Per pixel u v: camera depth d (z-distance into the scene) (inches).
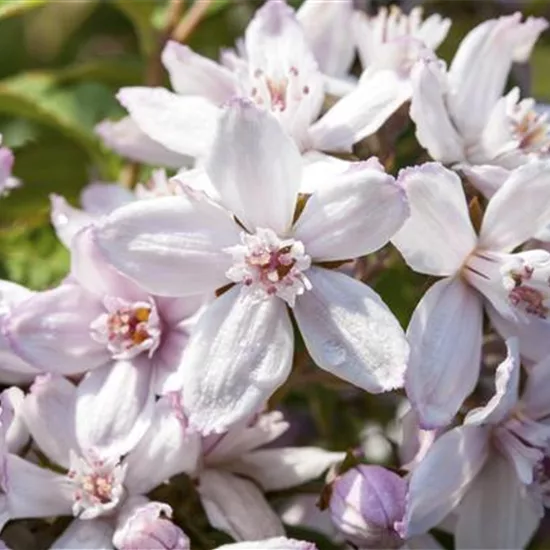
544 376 7.6
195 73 8.2
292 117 7.8
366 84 7.9
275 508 8.1
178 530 7.4
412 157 8.4
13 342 7.6
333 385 8.1
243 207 7.4
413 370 7.4
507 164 8.0
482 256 7.6
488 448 7.7
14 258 9.4
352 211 7.3
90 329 7.7
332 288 7.4
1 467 7.4
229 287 7.5
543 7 9.9
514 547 7.7
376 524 7.5
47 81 10.1
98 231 7.4
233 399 7.3
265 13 8.1
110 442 7.6
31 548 7.7
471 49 8.1
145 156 8.7
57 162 10.0
